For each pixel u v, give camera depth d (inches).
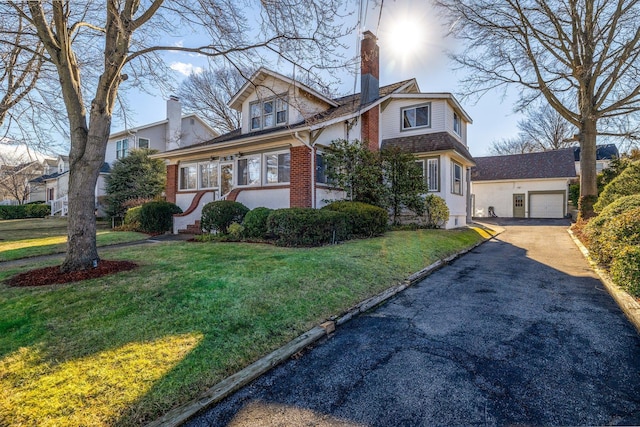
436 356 125.1
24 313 141.9
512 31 499.2
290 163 422.3
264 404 96.9
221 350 121.3
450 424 87.0
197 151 505.0
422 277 254.5
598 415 90.0
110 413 87.4
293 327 146.3
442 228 508.1
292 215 314.3
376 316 171.5
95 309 147.2
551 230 580.1
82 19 251.4
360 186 443.5
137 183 737.6
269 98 505.7
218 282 185.9
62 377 99.9
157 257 258.7
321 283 196.2
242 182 479.5
